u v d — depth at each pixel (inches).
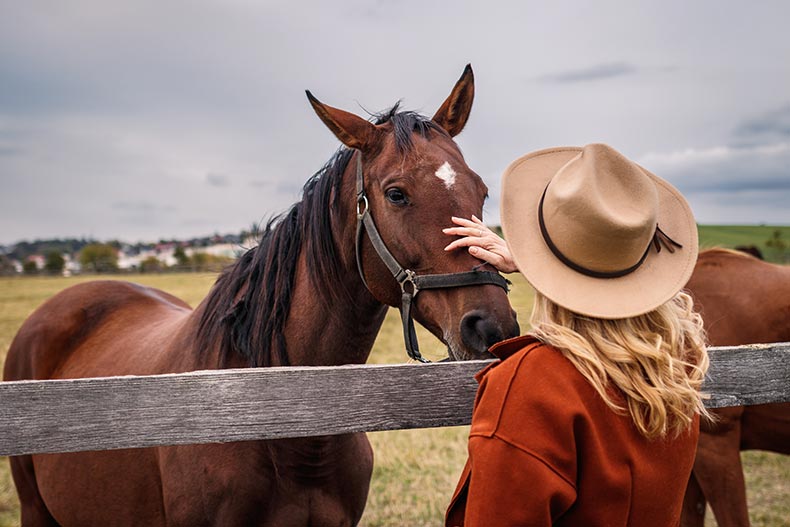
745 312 141.5
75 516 108.7
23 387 54.9
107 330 128.8
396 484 190.7
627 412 43.7
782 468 208.1
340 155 90.6
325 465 86.1
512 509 40.9
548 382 42.9
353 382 63.0
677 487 46.5
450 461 209.3
